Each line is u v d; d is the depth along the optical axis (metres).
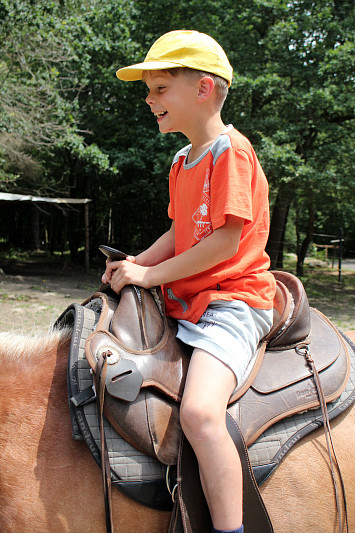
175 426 1.28
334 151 10.40
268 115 11.20
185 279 1.48
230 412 1.33
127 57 11.40
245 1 10.98
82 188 15.84
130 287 1.42
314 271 17.86
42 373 1.38
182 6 11.43
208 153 1.46
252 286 1.45
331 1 10.88
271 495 1.34
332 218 24.28
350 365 1.58
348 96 9.41
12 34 8.47
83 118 12.78
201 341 1.34
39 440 1.26
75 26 9.31
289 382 1.43
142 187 13.04
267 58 11.12
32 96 9.58
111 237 18.45
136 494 1.22
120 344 1.31
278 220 13.79
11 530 1.22
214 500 1.20
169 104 1.47
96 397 1.24
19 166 11.74
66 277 12.36
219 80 1.48
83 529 1.22
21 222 22.38
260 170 1.53
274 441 1.36
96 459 1.21
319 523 1.38
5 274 12.02
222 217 1.37
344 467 1.44
